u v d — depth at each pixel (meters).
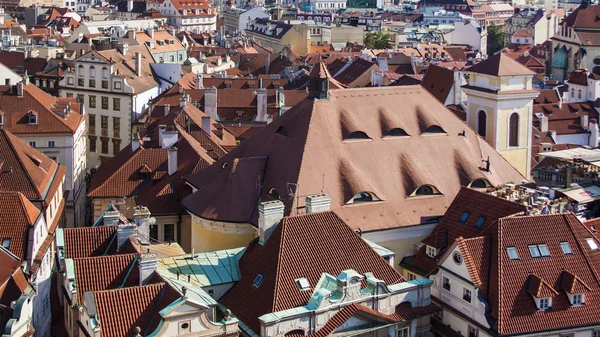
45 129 138.50
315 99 101.25
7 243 88.12
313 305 74.44
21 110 140.50
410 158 101.19
